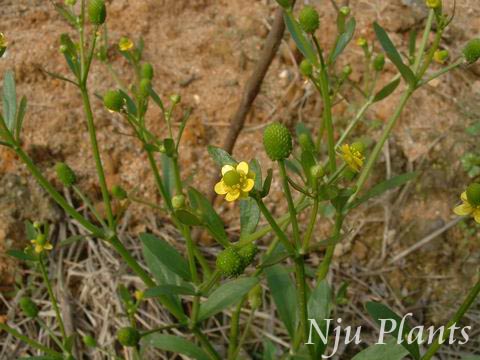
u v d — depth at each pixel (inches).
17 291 11.0
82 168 12.1
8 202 11.5
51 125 12.3
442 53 8.7
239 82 13.2
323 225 11.9
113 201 11.9
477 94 13.1
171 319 10.6
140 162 12.2
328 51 13.5
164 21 13.9
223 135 12.7
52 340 10.4
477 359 7.2
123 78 12.9
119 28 13.7
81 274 11.1
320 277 8.4
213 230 6.3
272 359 8.5
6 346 10.4
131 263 7.7
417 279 11.4
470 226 11.7
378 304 6.4
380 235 11.8
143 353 10.1
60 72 12.8
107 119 12.5
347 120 12.8
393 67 13.3
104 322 10.5
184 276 7.5
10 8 13.8
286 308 7.5
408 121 12.8
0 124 6.8
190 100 12.9
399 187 12.1
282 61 13.7
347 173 6.6
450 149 12.4
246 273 11.2
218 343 10.5
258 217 6.5
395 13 14.1
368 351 7.0
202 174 12.2
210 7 14.3
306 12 6.6
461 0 14.6
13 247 11.2
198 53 13.6
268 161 12.4
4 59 12.9
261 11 14.2
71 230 11.6
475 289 6.1
